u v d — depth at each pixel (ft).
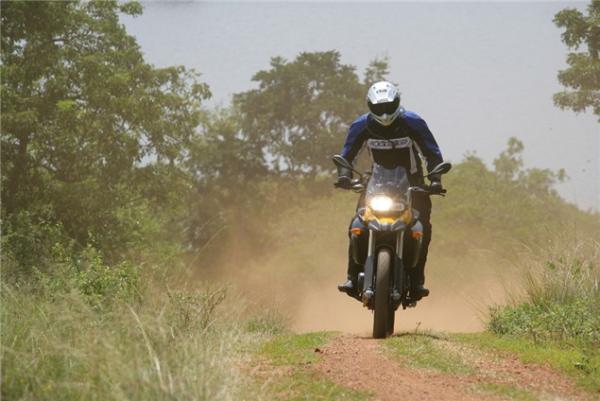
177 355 55.36
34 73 279.08
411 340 80.48
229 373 56.49
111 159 302.04
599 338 80.18
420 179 89.45
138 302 76.13
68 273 94.02
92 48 318.24
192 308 75.97
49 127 284.00
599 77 378.94
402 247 85.40
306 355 71.15
